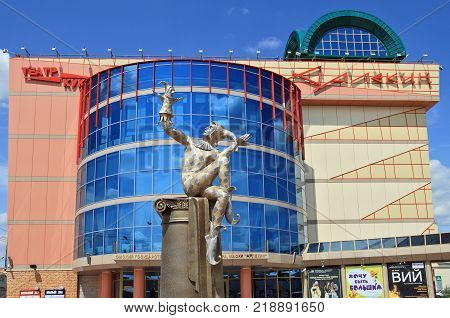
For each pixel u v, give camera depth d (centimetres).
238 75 3684
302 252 3788
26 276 3944
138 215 3309
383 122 4838
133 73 3616
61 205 4097
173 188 3322
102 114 3672
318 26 5012
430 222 4594
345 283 3628
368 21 5088
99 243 3394
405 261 3494
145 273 3647
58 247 4016
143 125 3475
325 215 4547
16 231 4025
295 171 3912
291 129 3969
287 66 4719
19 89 4275
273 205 3562
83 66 4353
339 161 4700
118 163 3462
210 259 1009
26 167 4144
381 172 4700
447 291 4359
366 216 4575
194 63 3606
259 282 4009
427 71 4844
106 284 3550
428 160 4762
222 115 3544
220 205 1046
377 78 4778
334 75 4762
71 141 4212
